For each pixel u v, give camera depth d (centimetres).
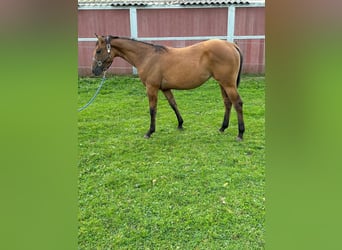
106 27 528
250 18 488
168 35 540
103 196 240
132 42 321
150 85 323
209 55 303
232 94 307
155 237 206
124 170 271
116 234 208
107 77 478
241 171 263
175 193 243
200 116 374
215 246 197
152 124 330
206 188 246
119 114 380
